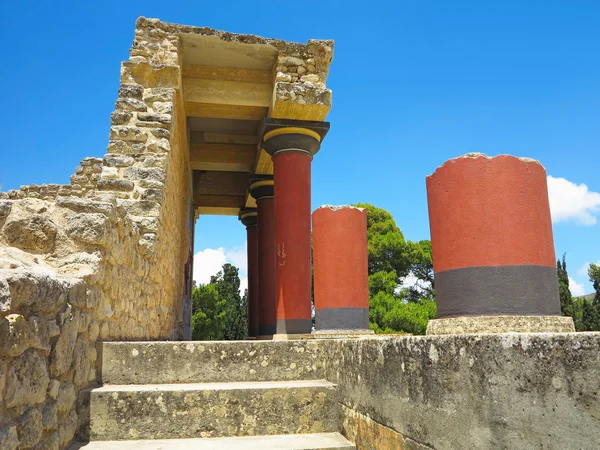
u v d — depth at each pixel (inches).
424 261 928.3
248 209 522.3
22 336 90.9
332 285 304.0
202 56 331.9
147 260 222.1
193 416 139.2
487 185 118.6
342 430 141.7
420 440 91.6
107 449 124.0
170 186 278.7
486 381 73.5
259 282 435.8
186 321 430.6
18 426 90.1
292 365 167.2
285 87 309.6
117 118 257.6
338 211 311.7
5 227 140.4
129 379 154.0
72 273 135.2
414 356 95.3
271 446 128.2
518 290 113.8
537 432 65.3
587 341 60.4
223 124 420.5
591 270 1089.4
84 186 341.4
